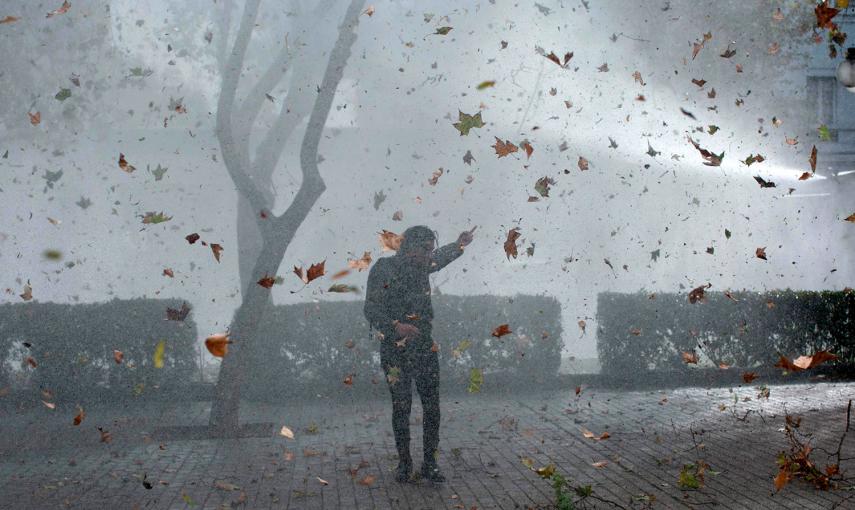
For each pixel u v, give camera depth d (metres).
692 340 12.65
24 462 8.05
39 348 11.88
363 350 12.08
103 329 12.03
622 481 6.54
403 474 6.75
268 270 9.79
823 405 9.73
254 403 11.81
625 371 12.62
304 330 12.04
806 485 6.25
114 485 6.93
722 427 8.61
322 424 9.82
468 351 12.36
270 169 12.24
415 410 10.34
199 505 6.20
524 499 6.12
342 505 6.12
